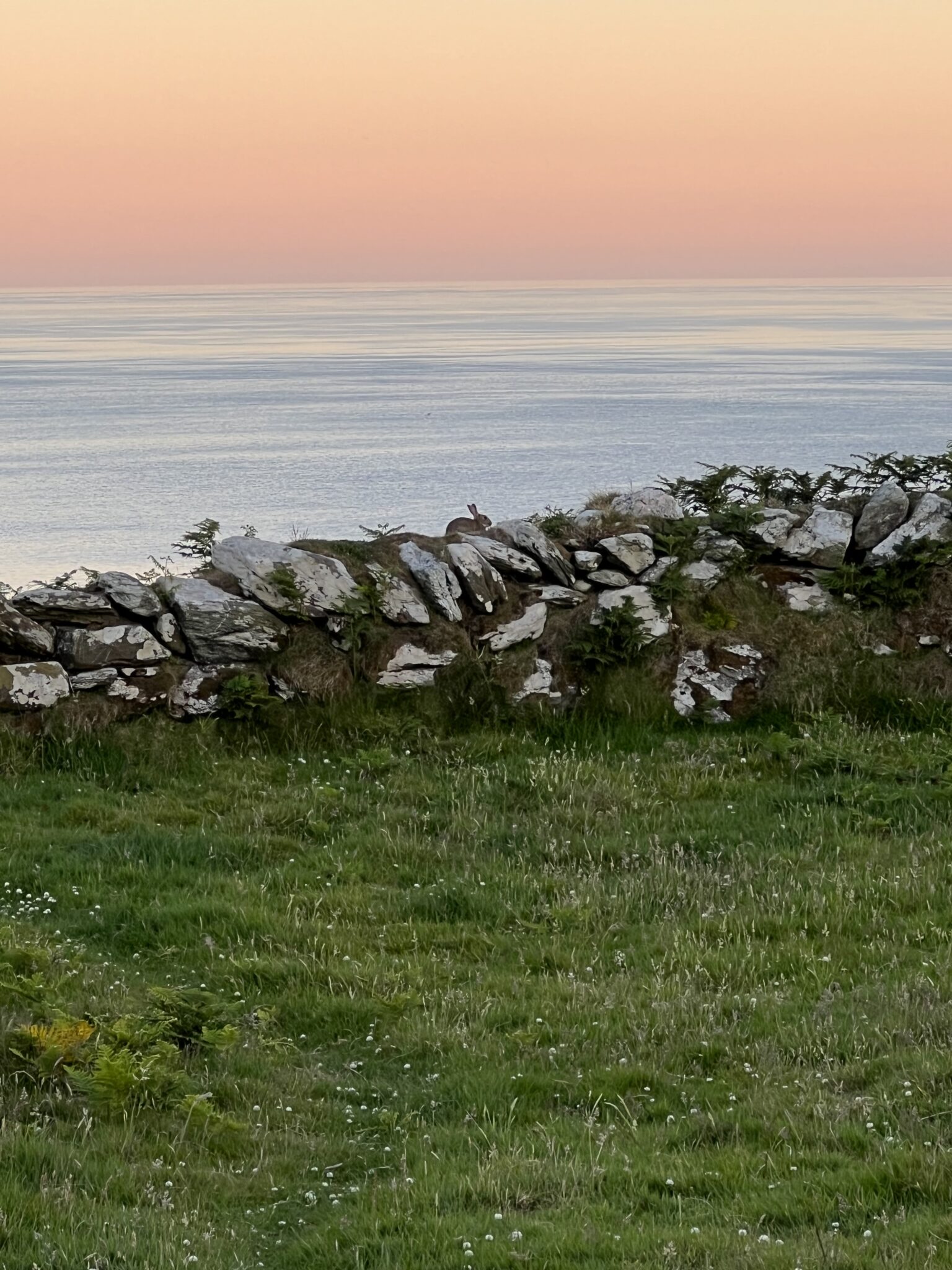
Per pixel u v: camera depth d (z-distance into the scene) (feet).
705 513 56.59
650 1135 23.07
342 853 37.81
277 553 48.37
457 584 49.78
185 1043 26.45
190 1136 22.71
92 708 44.34
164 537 201.87
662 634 50.78
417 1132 23.49
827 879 35.47
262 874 36.09
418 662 48.42
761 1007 28.32
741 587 52.60
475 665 48.73
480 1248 19.08
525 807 41.83
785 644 51.57
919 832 39.75
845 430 380.37
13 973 27.78
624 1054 26.37
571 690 49.75
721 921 32.94
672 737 48.39
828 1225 19.83
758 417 442.50
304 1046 27.37
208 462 343.05
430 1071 26.12
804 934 32.19
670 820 40.70
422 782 43.42
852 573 52.70
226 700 45.42
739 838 39.19
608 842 38.60
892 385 613.11
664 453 332.19
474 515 56.54
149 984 29.25
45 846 37.37
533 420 463.42
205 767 43.83
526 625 49.98
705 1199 21.01
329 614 47.80
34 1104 23.06
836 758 45.11
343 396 623.36
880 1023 26.91
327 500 252.01
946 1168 20.90
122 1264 18.25
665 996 28.89
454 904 34.47
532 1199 20.97
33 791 41.16
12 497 265.13
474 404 555.28
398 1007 28.37
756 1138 22.97
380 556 50.44
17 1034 24.94
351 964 30.53
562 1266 18.54
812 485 58.39
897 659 51.44
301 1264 19.27
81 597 45.50
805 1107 23.65
